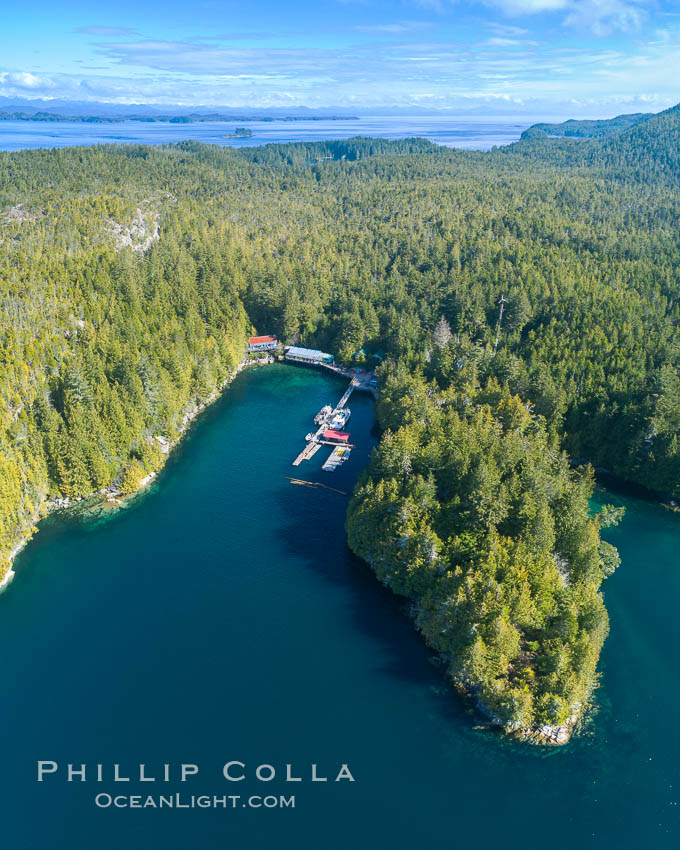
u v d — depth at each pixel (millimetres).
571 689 85250
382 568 114375
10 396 150250
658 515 138375
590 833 74250
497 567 98000
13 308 185000
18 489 129250
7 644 102312
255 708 90500
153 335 195500
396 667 97562
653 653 100875
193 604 111438
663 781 80562
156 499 144125
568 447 156500
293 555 124438
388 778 80625
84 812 77000
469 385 163500
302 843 72812
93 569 120688
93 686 94438
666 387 149875
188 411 186875
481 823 75125
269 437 175125
